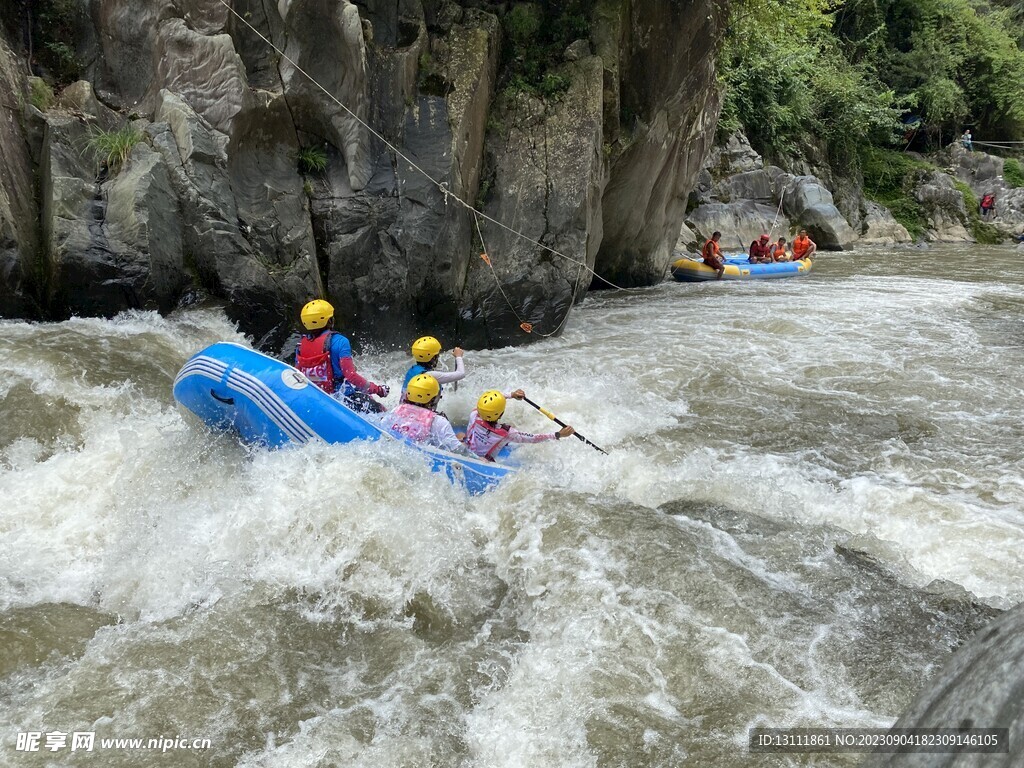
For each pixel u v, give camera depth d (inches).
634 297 581.0
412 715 144.9
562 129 411.5
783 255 771.4
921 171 1227.2
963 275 730.2
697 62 493.0
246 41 349.4
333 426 219.5
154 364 275.3
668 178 575.8
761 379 354.9
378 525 193.8
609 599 168.6
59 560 190.9
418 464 213.9
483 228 400.2
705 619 162.2
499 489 215.2
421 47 379.6
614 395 325.4
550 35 431.5
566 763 133.2
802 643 155.9
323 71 353.4
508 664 158.9
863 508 227.1
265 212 344.2
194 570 184.9
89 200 308.7
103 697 144.8
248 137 346.3
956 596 173.8
